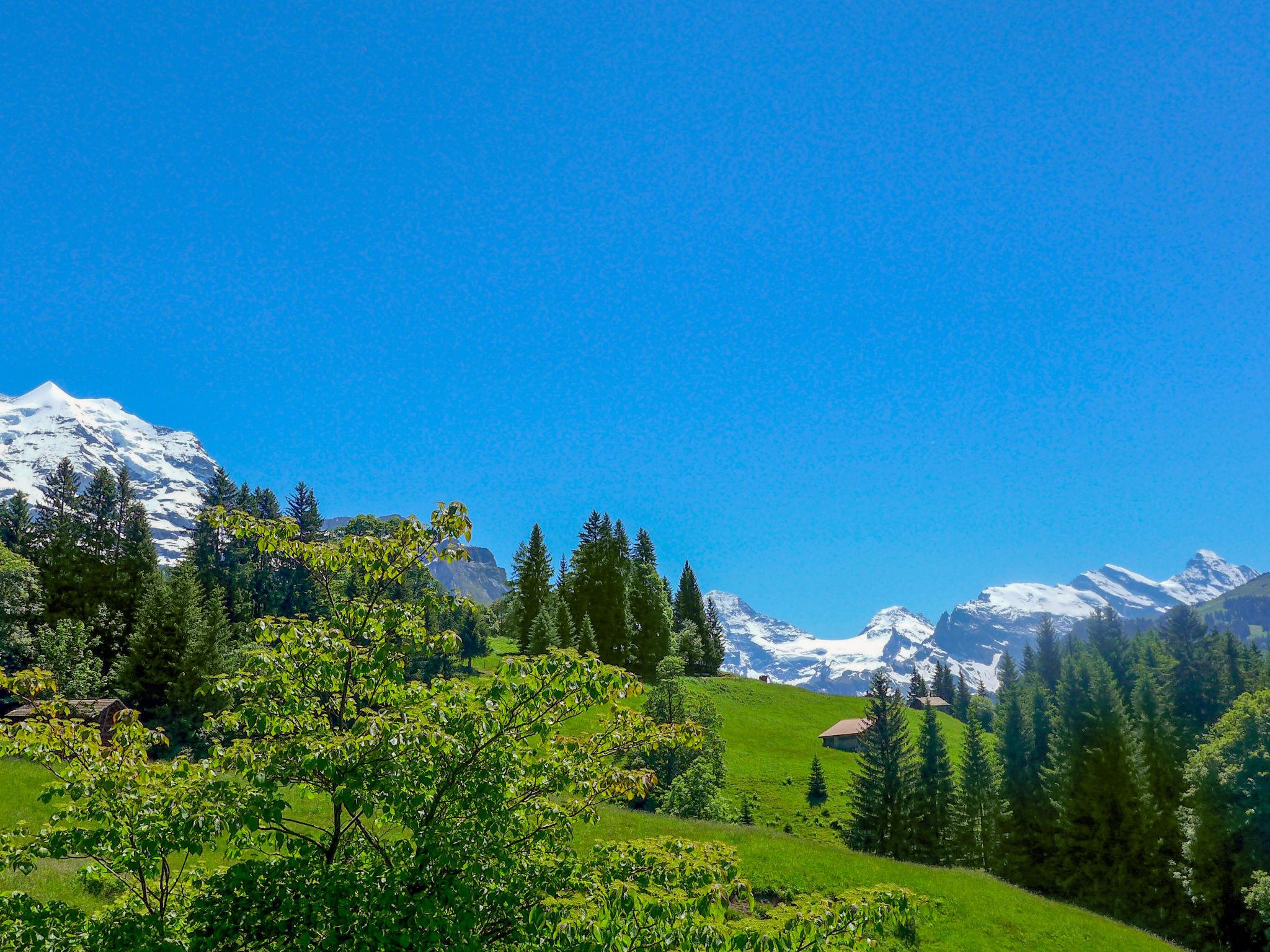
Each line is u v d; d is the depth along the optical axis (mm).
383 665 8805
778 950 7312
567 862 9117
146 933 7434
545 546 120375
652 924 7570
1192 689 81125
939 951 26844
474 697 8492
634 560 132625
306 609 105875
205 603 89625
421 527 9125
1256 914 46094
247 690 8430
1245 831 46312
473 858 8141
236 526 9102
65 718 9109
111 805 8031
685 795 57156
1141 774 58000
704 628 146250
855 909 7656
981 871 36406
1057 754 64688
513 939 8016
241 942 7434
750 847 33219
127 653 76000
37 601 77062
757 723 111188
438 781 8195
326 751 7617
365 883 7641
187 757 8711
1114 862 56594
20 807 24906
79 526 93938
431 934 7273
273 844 8375
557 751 9828
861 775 71125
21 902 7543
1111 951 28922
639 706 80250
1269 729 45375
